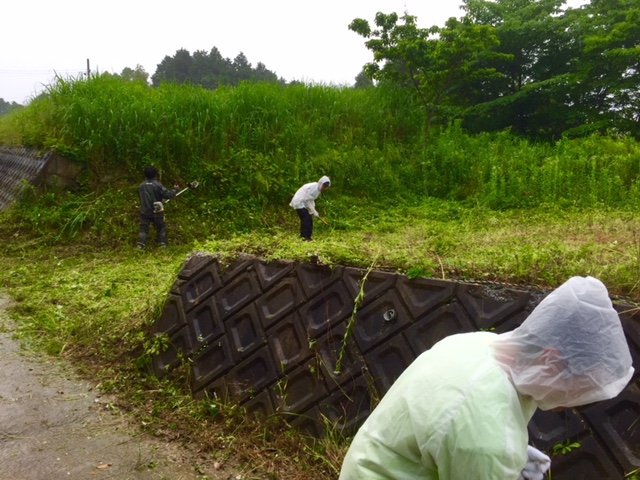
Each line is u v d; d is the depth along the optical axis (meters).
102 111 12.44
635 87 20.44
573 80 20.55
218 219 12.09
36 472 3.60
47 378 5.04
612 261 3.80
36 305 6.98
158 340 4.95
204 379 4.53
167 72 63.97
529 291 3.21
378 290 3.81
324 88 17.22
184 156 12.81
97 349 5.55
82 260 9.78
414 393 1.69
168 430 4.17
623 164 13.28
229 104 14.30
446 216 12.33
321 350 3.95
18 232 10.82
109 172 12.15
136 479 3.56
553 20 22.20
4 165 14.20
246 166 13.12
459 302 3.43
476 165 14.71
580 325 1.56
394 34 16.94
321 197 13.60
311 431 3.85
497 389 1.59
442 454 1.56
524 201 12.80
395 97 17.75
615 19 21.34
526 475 1.98
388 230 11.23
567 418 2.89
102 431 4.16
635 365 2.79
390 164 15.29
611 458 2.74
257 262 4.62
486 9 24.64
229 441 3.96
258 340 4.33
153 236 11.23
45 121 12.53
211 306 4.76
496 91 24.17
